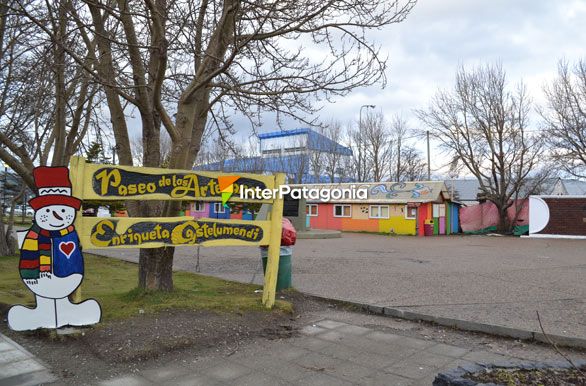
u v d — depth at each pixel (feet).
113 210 55.57
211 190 20.70
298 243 69.21
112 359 15.33
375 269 38.24
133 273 34.73
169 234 19.74
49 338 16.92
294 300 24.97
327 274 35.04
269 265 21.97
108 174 18.45
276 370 14.97
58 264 17.40
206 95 25.17
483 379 11.64
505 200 101.86
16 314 16.87
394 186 101.45
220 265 40.29
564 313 21.77
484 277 33.78
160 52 19.34
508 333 18.76
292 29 22.15
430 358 16.21
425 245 67.31
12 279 29.48
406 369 15.12
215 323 18.74
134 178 19.03
